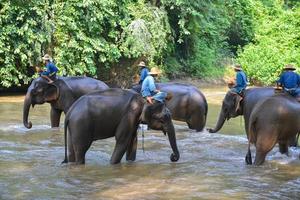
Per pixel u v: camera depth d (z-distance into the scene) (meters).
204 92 22.69
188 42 27.27
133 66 23.44
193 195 7.25
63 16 20.95
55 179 8.09
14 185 7.72
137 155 9.96
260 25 31.44
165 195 7.23
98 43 21.58
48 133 12.16
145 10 22.88
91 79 12.69
